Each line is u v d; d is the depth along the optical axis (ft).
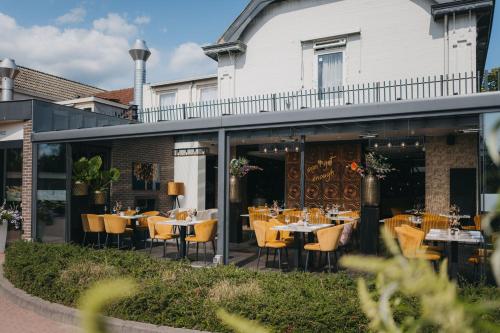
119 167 39.32
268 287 17.06
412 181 48.62
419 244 20.39
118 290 1.88
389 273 2.03
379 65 35.91
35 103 33.04
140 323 15.12
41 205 32.42
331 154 43.16
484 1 31.35
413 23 34.76
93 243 34.47
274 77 40.42
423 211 36.88
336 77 38.01
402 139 36.76
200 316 14.69
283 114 23.81
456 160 36.11
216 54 42.98
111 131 29.40
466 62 32.48
